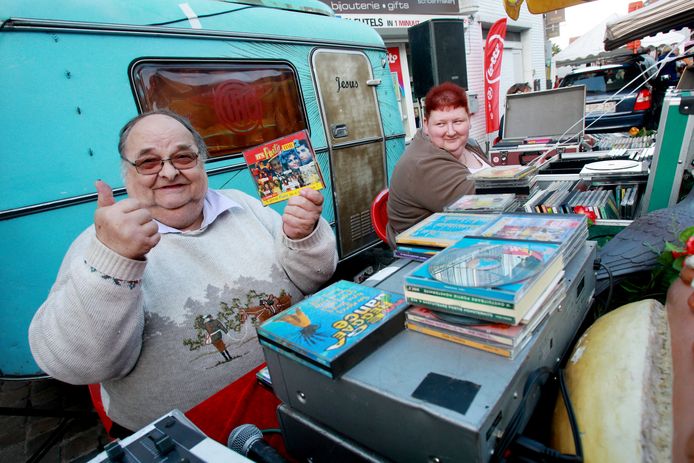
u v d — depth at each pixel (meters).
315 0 3.62
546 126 3.47
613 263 1.10
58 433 2.28
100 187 1.01
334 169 3.49
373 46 3.91
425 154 1.96
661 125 1.44
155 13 2.34
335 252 1.57
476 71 8.71
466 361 0.65
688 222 1.12
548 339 0.75
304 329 0.74
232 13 2.75
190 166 1.35
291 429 0.81
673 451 0.55
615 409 0.62
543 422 0.73
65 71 1.99
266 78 2.93
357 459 0.69
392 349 0.71
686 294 0.76
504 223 1.01
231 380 1.37
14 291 1.91
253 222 1.60
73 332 1.03
